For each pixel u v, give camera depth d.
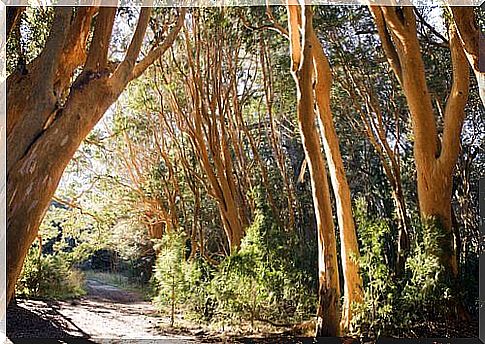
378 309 7.52
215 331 9.09
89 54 4.45
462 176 12.59
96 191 17.81
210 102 13.24
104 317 10.59
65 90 5.05
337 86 13.44
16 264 3.76
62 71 4.95
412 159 13.74
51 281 13.69
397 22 8.67
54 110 4.11
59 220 16.00
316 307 9.07
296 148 16.16
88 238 17.73
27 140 3.95
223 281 9.20
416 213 10.50
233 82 13.98
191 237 14.86
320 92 9.20
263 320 8.95
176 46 13.62
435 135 8.80
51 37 4.21
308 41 7.34
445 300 7.57
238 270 9.09
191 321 9.87
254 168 15.42
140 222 19.14
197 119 13.08
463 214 12.56
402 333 7.45
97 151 17.19
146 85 14.74
